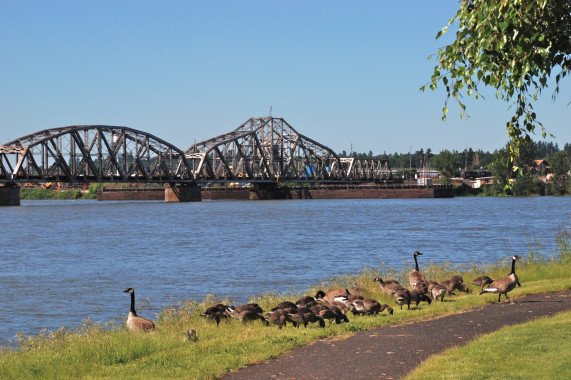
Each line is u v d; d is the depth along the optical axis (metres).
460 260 52.81
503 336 16.16
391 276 34.44
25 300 36.50
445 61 12.95
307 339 17.64
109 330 24.77
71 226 108.75
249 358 15.60
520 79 12.25
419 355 15.09
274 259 56.72
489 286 23.09
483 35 12.17
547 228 88.81
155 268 51.59
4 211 163.38
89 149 176.12
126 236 86.69
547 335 16.02
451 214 132.38
